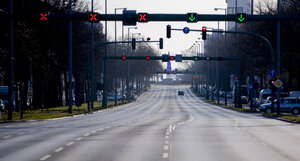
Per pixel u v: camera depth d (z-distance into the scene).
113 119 50.56
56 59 80.94
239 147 21.38
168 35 48.41
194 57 85.31
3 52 63.41
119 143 23.05
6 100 85.62
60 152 19.34
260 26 79.69
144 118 52.53
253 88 73.31
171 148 20.81
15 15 41.91
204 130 32.25
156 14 41.12
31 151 19.78
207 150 20.09
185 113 68.50
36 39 72.81
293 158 17.62
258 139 25.47
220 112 72.31
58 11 79.12
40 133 29.88
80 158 17.41
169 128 34.38
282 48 77.31
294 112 65.38
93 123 42.12
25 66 47.44
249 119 49.19
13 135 28.44
